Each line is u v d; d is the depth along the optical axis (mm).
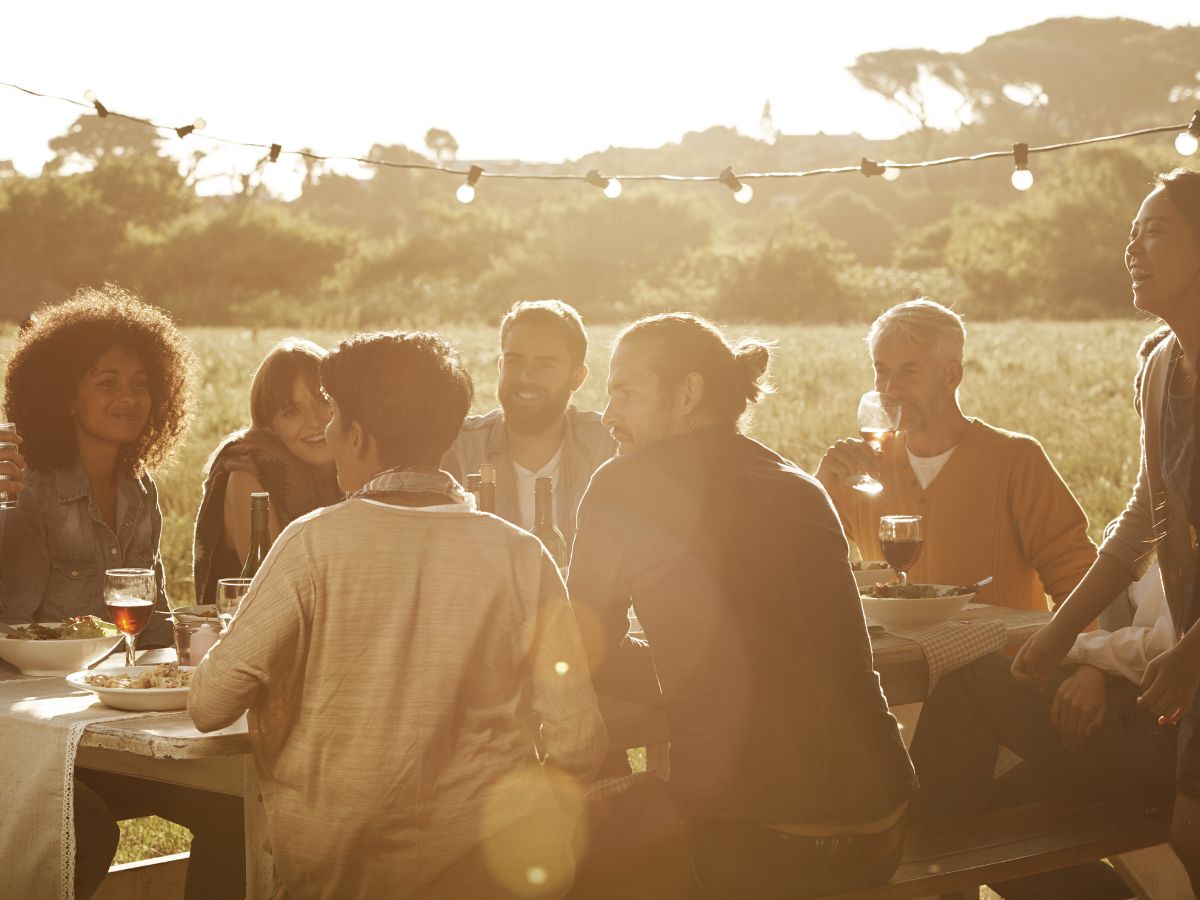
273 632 2412
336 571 2420
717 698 2674
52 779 2645
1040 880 3547
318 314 52531
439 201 79438
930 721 3645
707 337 2900
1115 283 55250
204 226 65688
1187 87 116812
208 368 21500
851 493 4473
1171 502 3219
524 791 2529
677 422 2881
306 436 4148
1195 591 3145
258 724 2502
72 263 62188
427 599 2457
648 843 2830
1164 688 3066
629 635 3318
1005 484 4289
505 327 4328
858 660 2721
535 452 4402
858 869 2729
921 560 4371
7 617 3471
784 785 2643
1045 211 59781
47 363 3523
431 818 2445
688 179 4812
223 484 4113
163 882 3637
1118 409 15266
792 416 14844
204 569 4148
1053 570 4250
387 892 2463
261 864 2652
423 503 2518
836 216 95250
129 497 3721
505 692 2545
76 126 114688
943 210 111875
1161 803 3436
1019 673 3516
